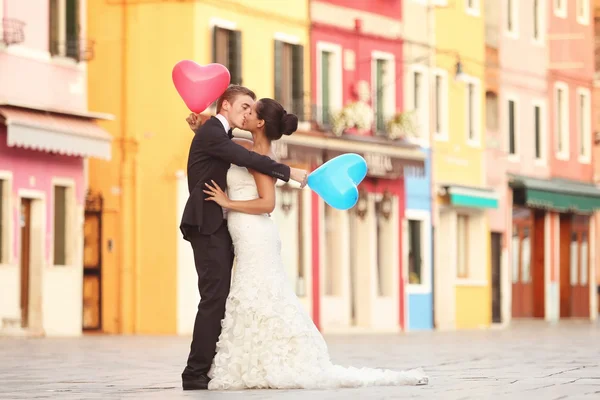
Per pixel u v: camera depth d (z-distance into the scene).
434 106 47.88
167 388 13.18
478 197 49.16
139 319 37.25
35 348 24.94
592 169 59.00
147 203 37.34
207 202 12.77
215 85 12.99
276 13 40.47
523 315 54.28
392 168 44.22
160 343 28.25
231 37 38.66
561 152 56.94
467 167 49.84
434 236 47.62
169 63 37.50
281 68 40.78
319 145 40.97
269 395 11.62
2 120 31.38
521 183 52.69
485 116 51.53
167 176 37.22
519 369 16.33
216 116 13.08
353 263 43.84
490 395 11.48
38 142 31.98
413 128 44.84
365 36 44.38
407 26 46.56
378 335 38.16
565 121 57.09
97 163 37.66
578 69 58.06
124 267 37.31
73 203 34.34
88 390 12.96
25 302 32.91
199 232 12.77
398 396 11.39
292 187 40.66
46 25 33.72
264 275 12.77
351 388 12.50
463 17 50.00
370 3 44.75
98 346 26.22
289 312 12.72
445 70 48.69
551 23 56.31
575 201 55.78
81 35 34.69
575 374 14.95
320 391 12.12
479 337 33.50
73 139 33.12
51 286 33.44
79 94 34.88
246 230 12.79
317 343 12.78
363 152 42.88
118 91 37.69
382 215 44.59
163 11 37.53
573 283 57.31
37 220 33.09
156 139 37.38
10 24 32.28
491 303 51.12
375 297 44.00
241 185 12.86
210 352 12.71
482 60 51.16
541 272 55.12
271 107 13.08
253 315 12.69
